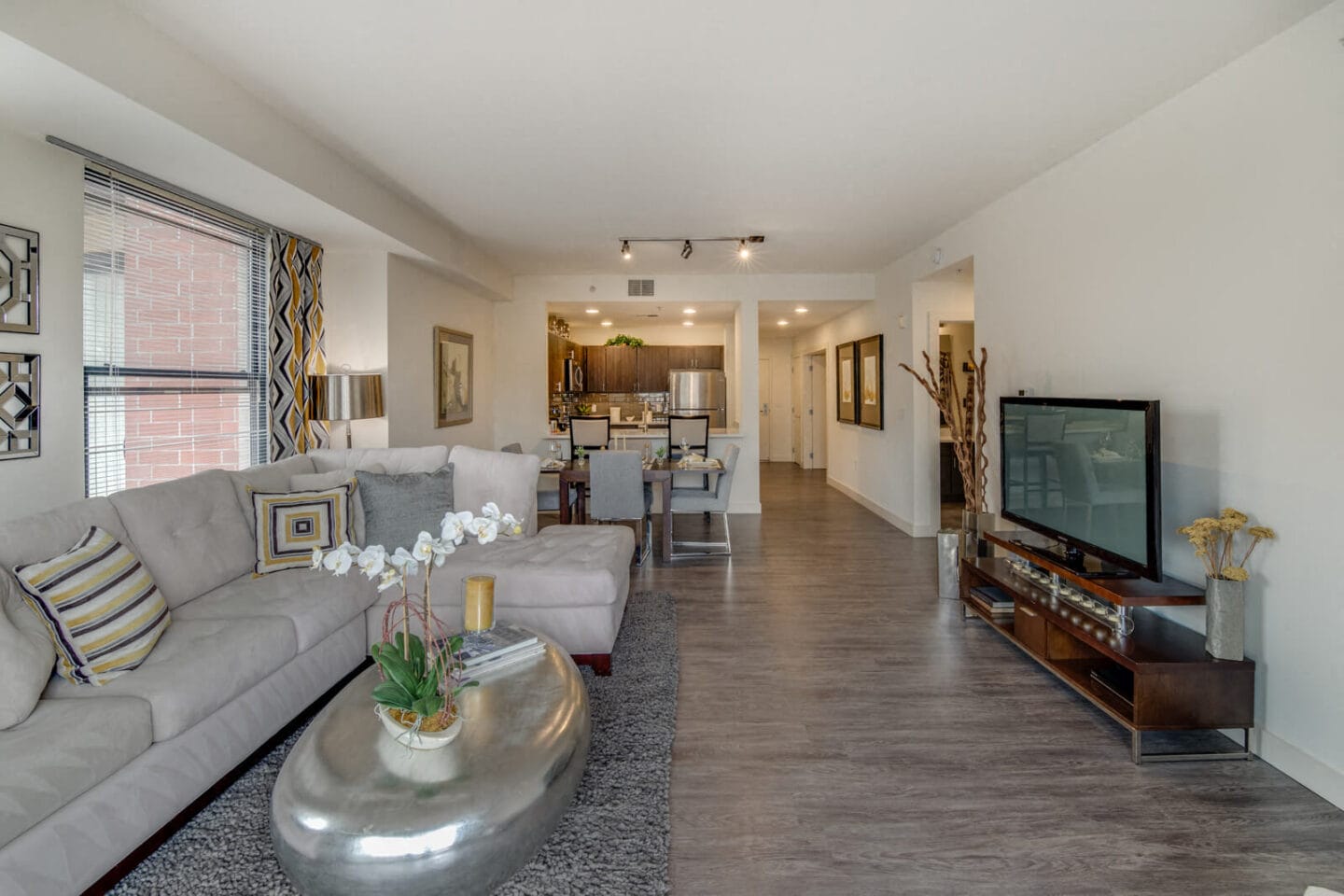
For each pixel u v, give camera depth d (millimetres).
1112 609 2855
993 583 3518
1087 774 2250
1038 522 3223
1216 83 2564
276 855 1608
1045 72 2611
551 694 2029
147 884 1699
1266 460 2342
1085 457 2844
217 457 3717
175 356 3408
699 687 2920
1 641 1665
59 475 2645
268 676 2297
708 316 8742
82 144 2623
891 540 5820
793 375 11961
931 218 4777
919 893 1702
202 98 2547
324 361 4508
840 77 2674
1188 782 2203
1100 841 1905
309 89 2783
